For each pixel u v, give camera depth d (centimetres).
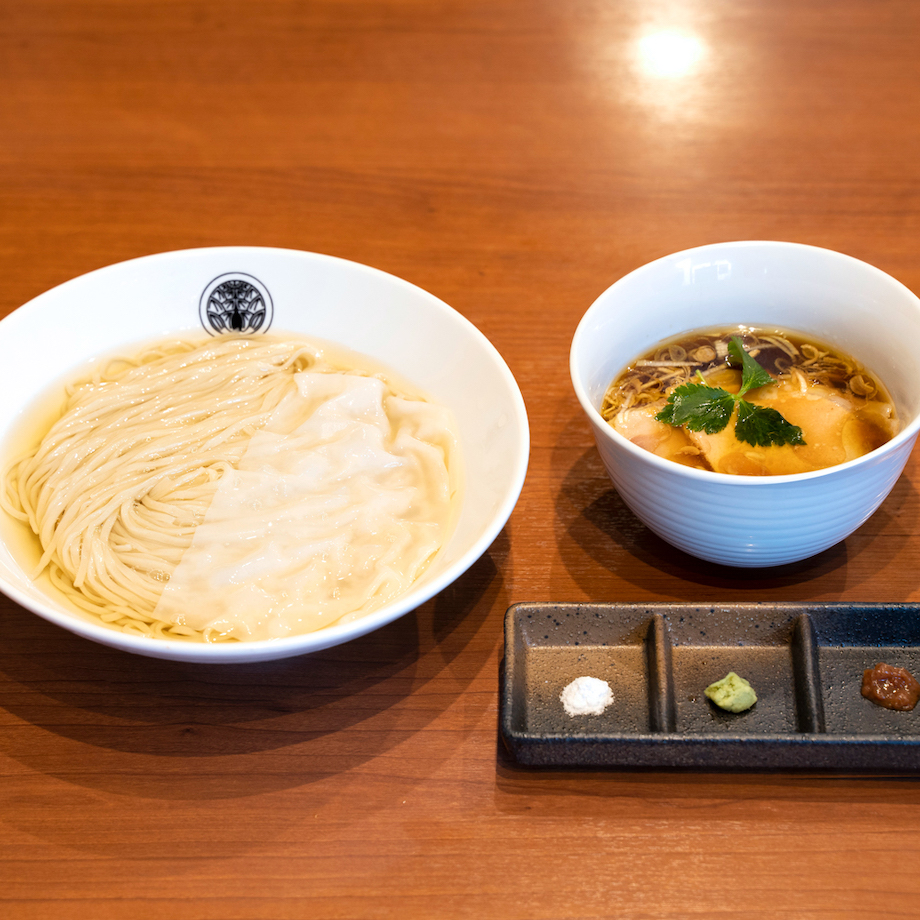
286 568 60
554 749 54
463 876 52
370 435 65
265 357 69
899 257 75
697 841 53
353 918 51
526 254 77
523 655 58
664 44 93
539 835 53
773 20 95
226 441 66
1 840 53
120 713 57
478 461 61
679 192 81
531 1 99
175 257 69
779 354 63
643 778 55
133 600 59
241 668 58
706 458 59
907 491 64
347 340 70
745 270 63
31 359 66
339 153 85
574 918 51
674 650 58
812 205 79
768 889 52
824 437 59
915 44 92
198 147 85
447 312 65
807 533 56
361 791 54
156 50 94
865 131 84
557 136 85
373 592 59
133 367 69
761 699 56
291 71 92
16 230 79
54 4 101
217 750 56
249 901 52
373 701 57
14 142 86
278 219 80
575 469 66
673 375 63
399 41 95
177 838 53
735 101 87
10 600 60
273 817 54
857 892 51
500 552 62
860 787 54
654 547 62
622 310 62
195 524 62
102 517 62
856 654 57
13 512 62
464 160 84
